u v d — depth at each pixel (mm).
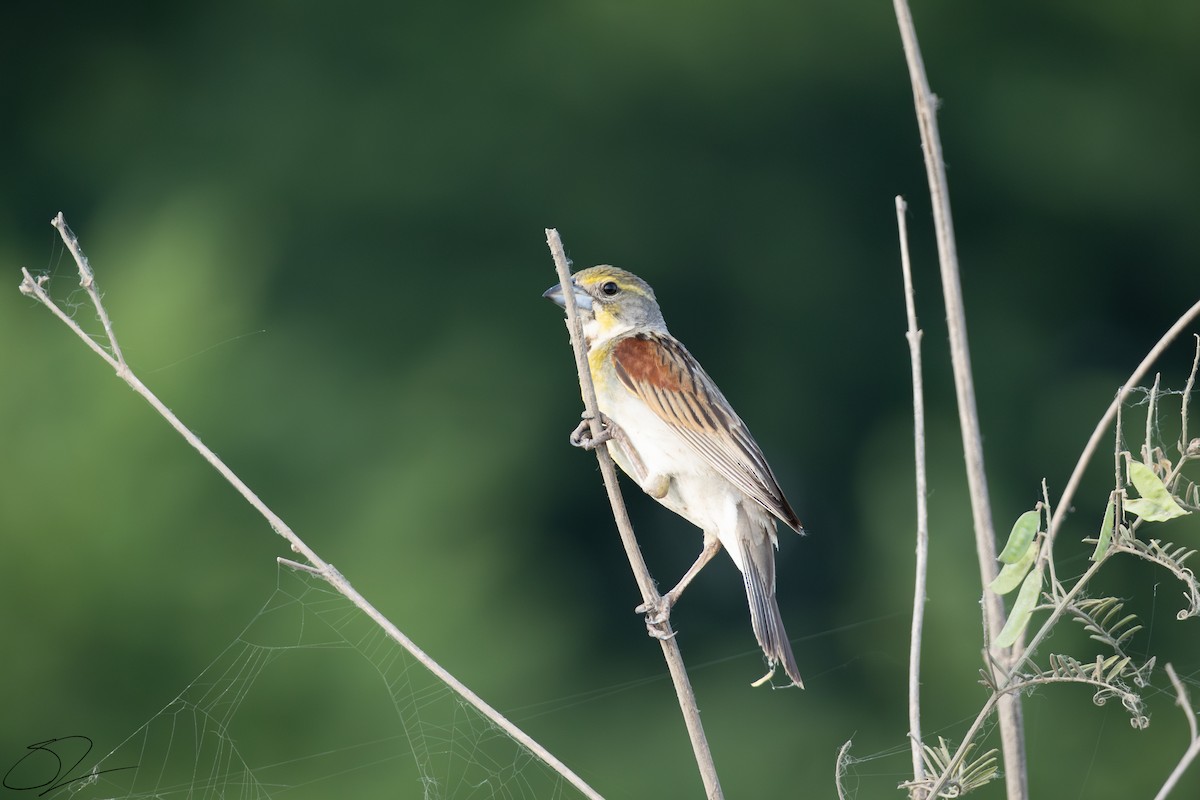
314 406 14555
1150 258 18531
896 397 17578
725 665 14672
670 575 15508
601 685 14422
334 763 9438
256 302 14391
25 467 11625
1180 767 3867
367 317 16625
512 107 17562
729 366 17438
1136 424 11859
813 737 13383
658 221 17562
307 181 17078
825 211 18016
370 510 13586
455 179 17203
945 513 15781
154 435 11891
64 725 10938
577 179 17484
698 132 17828
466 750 8562
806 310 17688
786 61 17969
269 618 10484
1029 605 3871
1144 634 10836
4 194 17547
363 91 17547
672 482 6141
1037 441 17125
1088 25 18484
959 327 4531
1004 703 4297
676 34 17719
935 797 4039
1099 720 11141
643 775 13188
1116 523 3822
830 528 16844
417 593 12898
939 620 14141
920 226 18172
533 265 17141
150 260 13797
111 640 11109
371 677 9625
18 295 13172
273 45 17875
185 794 8391
